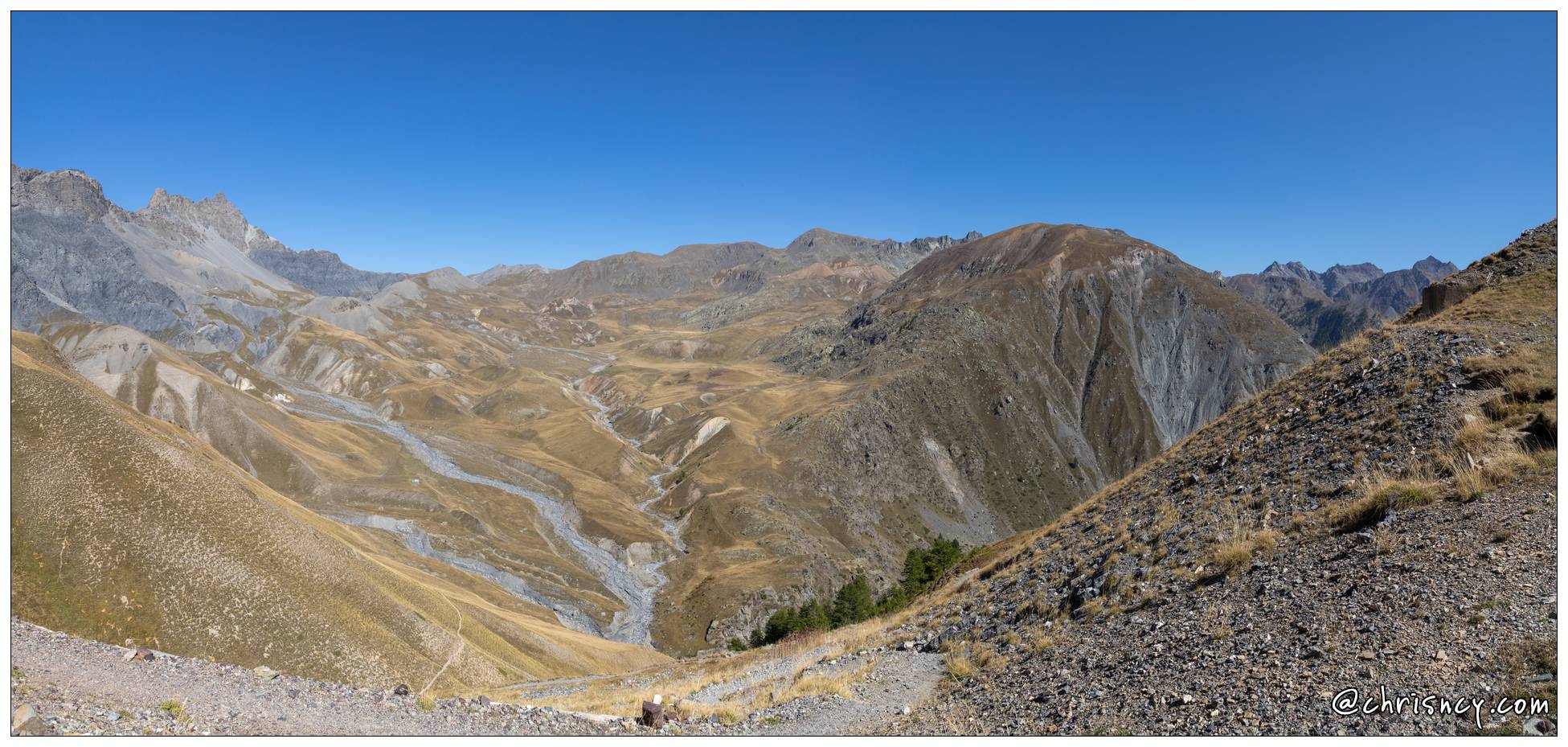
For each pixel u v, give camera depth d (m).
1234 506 23.98
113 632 36.12
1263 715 13.13
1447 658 12.62
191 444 61.50
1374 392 26.72
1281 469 25.14
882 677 23.00
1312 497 21.84
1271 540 19.97
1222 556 20.19
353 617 46.62
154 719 13.87
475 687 48.38
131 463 42.84
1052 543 31.97
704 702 25.02
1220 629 16.78
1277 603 16.89
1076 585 24.03
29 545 36.31
